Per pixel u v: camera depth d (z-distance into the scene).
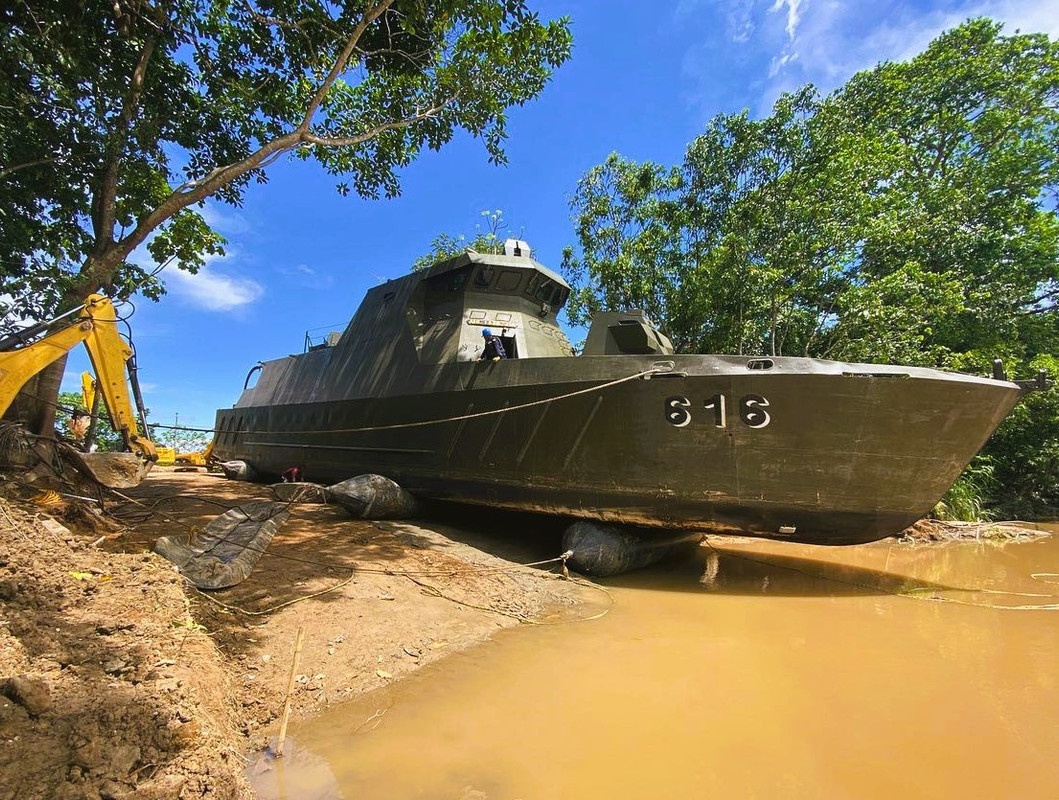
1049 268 18.42
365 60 10.48
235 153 10.78
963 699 4.26
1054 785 3.13
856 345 15.50
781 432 7.16
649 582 8.07
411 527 9.86
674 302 17.92
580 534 8.42
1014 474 18.89
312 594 5.82
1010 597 7.47
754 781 3.15
